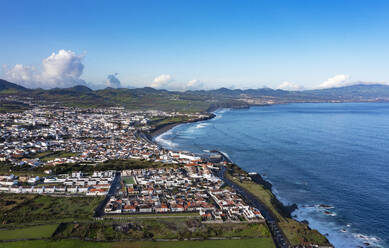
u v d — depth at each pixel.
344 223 164.62
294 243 138.25
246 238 138.62
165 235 139.00
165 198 185.62
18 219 148.12
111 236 135.88
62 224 144.50
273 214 167.62
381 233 153.88
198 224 150.75
